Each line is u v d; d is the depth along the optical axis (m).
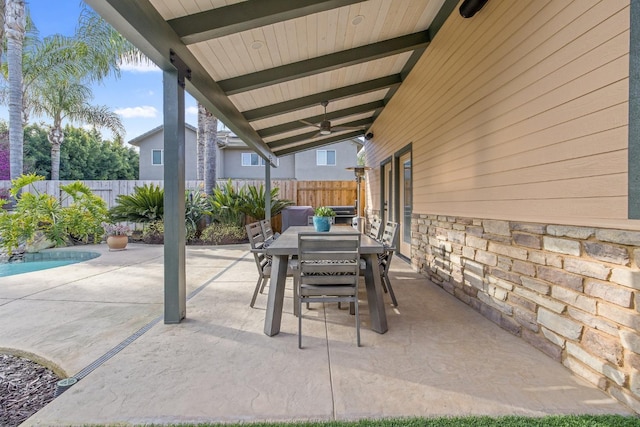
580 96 2.01
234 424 1.57
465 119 3.50
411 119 5.33
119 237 7.60
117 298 3.71
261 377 2.00
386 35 4.06
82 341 2.54
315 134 7.82
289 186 11.52
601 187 1.87
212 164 9.86
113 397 1.80
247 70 3.96
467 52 3.43
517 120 2.64
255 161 16.56
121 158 22.50
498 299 2.90
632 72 1.67
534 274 2.44
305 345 2.47
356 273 2.55
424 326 2.86
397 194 6.47
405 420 1.59
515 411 1.67
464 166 3.54
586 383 1.93
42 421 1.60
